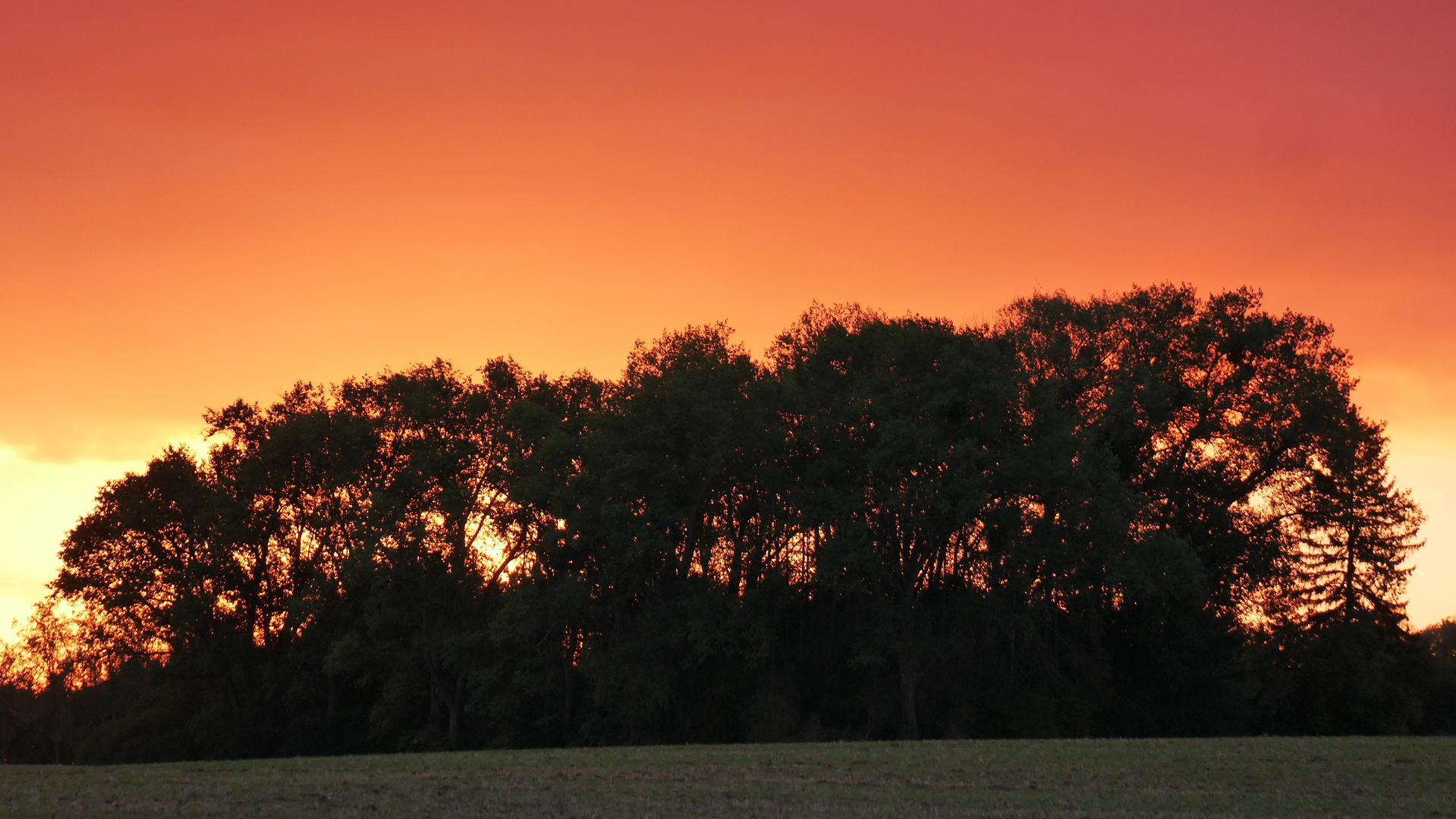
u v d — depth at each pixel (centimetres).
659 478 5694
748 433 5825
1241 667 6644
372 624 6222
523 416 6322
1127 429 6209
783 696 5953
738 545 6272
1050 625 6256
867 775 3120
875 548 5731
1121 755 3422
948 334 5659
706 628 5625
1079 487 5597
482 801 2764
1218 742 3772
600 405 6444
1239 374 6462
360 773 3275
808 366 6175
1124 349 6619
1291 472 6519
